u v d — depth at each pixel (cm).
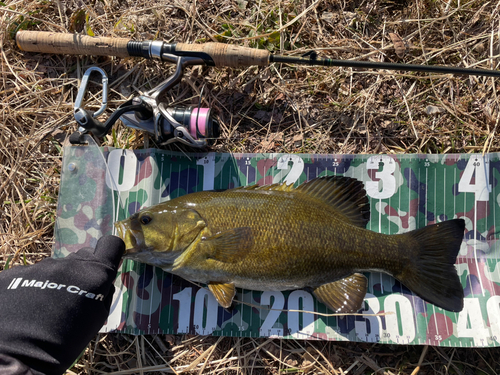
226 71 50
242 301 46
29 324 35
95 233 47
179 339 47
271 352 46
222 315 46
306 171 48
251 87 50
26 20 51
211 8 51
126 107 43
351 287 43
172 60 45
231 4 51
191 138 43
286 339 47
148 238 42
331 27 51
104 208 48
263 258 41
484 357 46
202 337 47
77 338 37
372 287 46
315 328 46
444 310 45
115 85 51
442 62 50
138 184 48
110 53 47
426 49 50
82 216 47
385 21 51
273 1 51
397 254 42
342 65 43
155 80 50
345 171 48
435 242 43
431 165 47
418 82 50
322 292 44
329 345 46
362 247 42
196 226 42
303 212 42
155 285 46
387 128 50
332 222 42
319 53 51
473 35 50
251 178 48
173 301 46
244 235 41
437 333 45
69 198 48
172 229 42
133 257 43
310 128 50
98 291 38
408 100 50
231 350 46
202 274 42
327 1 52
